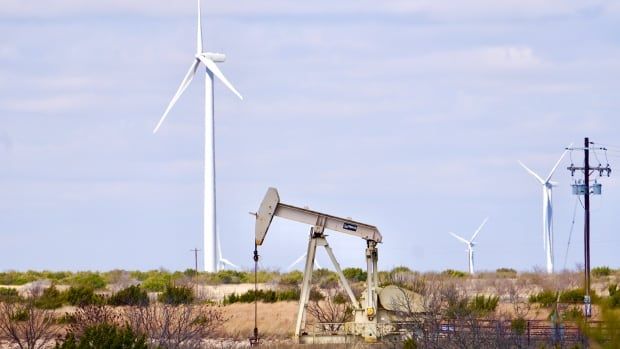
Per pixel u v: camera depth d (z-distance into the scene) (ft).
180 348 311.06
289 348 324.19
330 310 391.45
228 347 321.11
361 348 320.70
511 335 294.46
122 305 451.94
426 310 328.70
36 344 343.26
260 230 347.77
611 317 212.43
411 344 300.20
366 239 346.54
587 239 467.11
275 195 346.13
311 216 347.77
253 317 419.95
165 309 330.13
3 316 356.59
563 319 338.75
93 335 277.23
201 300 463.83
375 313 340.39
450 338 295.07
